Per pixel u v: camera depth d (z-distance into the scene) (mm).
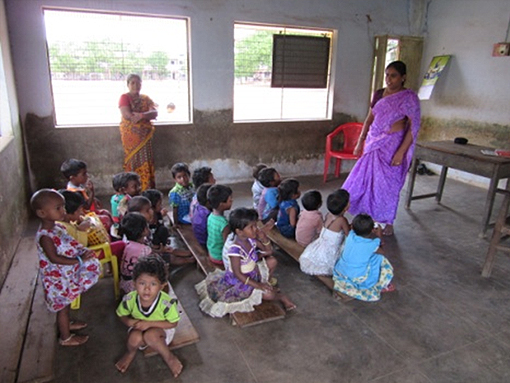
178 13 4379
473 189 5070
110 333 2160
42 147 4184
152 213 2684
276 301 2451
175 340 2023
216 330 2191
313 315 2350
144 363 1934
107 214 3039
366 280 2498
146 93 4598
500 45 4781
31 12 3814
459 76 5402
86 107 4355
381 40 5363
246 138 5152
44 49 3945
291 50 5164
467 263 3053
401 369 1927
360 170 3430
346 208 2654
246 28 4895
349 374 1887
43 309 2277
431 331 2223
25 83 3953
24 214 3584
